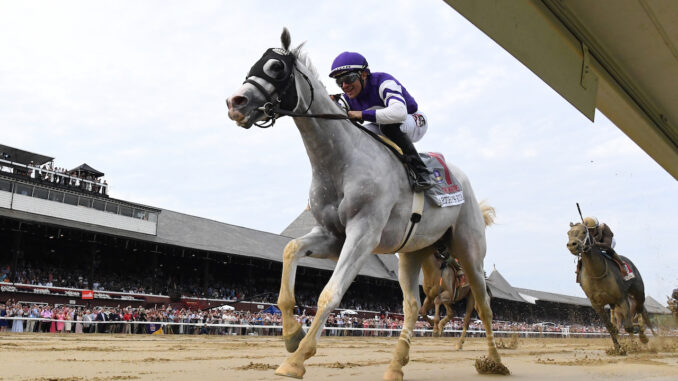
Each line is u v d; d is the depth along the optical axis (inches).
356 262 147.4
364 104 177.9
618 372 203.9
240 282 1385.3
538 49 89.0
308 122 153.2
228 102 143.3
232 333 853.2
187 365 206.8
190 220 1418.6
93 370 182.5
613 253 376.8
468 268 201.5
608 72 107.5
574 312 2770.7
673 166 144.8
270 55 149.0
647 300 2632.9
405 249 178.5
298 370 127.6
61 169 1163.3
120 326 778.2
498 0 81.1
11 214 959.0
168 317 828.6
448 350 425.1
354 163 155.5
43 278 996.6
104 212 1135.0
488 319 202.7
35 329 700.0
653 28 97.4
